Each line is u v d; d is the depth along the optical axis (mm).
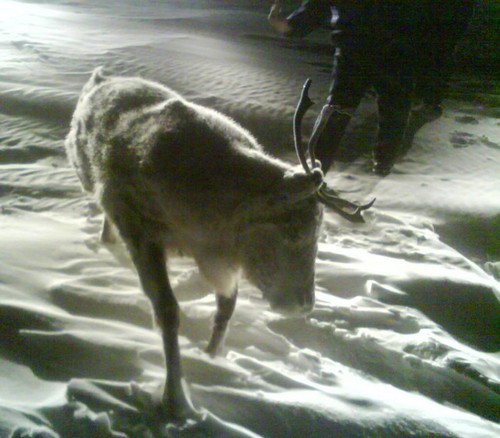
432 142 4582
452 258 2816
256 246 1425
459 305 2357
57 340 1622
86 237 2451
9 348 1582
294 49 8555
